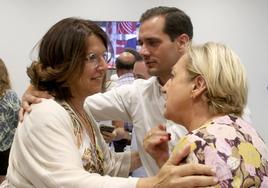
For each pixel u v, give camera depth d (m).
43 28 4.98
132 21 5.00
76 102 1.36
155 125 1.76
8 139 3.43
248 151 0.97
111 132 1.94
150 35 1.75
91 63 1.27
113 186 1.00
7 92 3.49
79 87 1.30
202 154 0.95
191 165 0.92
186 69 1.13
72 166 1.07
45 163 1.08
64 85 1.29
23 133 1.15
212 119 1.07
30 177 1.12
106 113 1.92
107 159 1.53
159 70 1.75
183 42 1.75
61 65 1.25
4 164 3.36
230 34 5.04
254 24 5.03
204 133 0.99
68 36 1.24
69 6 5.00
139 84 1.88
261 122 5.05
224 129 1.01
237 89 1.09
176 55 1.75
